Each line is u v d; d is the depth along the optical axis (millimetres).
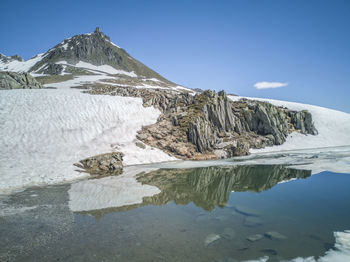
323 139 49312
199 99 40969
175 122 35344
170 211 10422
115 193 13523
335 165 21781
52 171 18156
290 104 72000
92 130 28922
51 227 8695
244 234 7891
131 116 35750
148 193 13547
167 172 20406
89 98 36094
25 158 19703
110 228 8531
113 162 22344
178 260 6227
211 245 7090
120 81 111812
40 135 24516
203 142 31891
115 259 6340
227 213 10125
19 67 175000
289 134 48219
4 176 15922
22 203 11609
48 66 142625
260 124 43562
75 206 11141
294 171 19859
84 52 169750
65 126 27656
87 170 20141
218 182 16609
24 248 7102
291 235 7777
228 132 38844
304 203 11508
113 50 188750
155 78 179375
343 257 6262
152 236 7801
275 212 10211
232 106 46344
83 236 7875
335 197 12438
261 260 6176
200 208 10859
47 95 34000
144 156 26938
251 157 30688
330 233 7895
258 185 15609
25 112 28109
